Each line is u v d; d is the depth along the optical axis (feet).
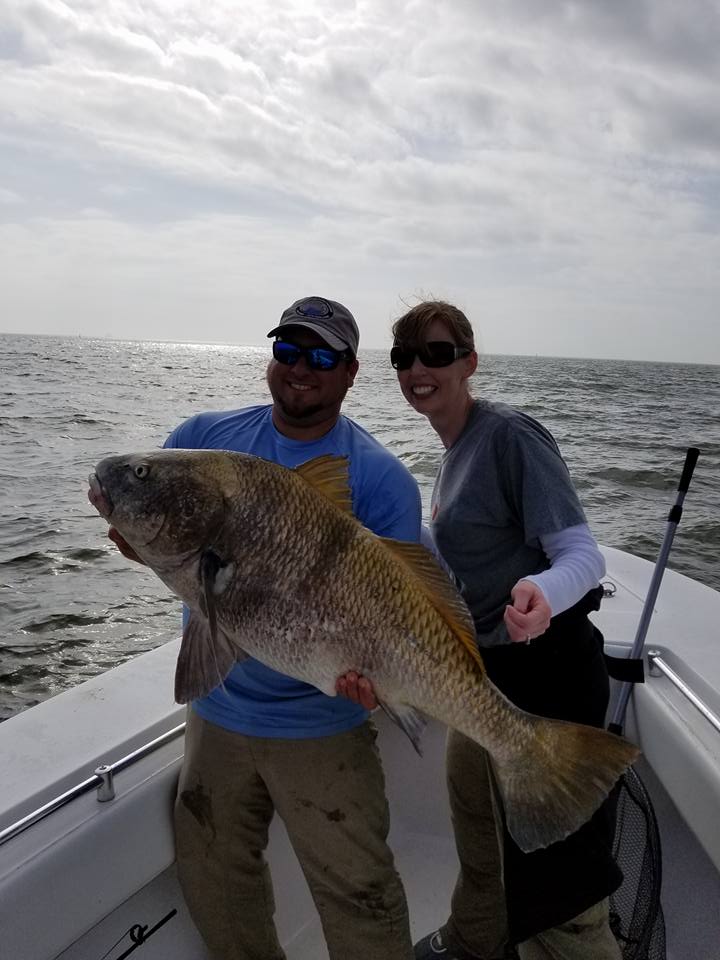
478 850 7.93
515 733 6.31
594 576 6.50
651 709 8.98
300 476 6.43
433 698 6.30
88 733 7.64
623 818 8.13
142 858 7.15
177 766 7.60
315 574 6.22
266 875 7.72
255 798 7.45
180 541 6.39
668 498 39.24
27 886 6.06
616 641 9.78
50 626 20.76
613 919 7.82
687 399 124.16
